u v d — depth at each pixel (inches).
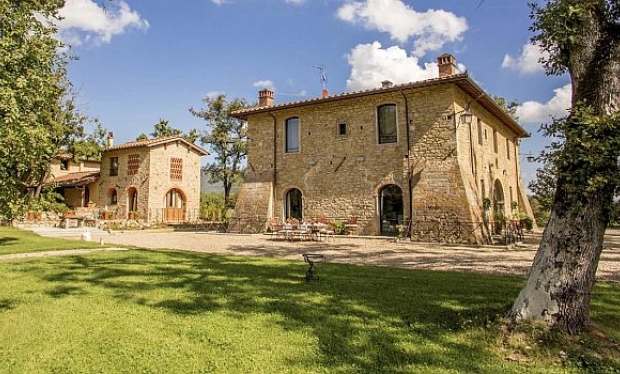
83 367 135.0
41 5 303.0
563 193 158.7
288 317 188.4
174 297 228.5
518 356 141.4
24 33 238.7
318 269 325.1
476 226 559.5
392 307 204.1
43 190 958.4
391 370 130.3
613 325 170.6
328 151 722.8
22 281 275.1
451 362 136.3
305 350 148.0
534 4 186.1
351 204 689.0
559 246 156.3
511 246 514.3
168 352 147.6
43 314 195.5
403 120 650.8
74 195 1295.5
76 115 1031.6
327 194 715.4
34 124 241.9
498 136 832.3
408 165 637.3
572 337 147.4
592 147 144.3
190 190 1194.6
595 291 235.6
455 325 173.5
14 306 210.2
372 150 677.9
